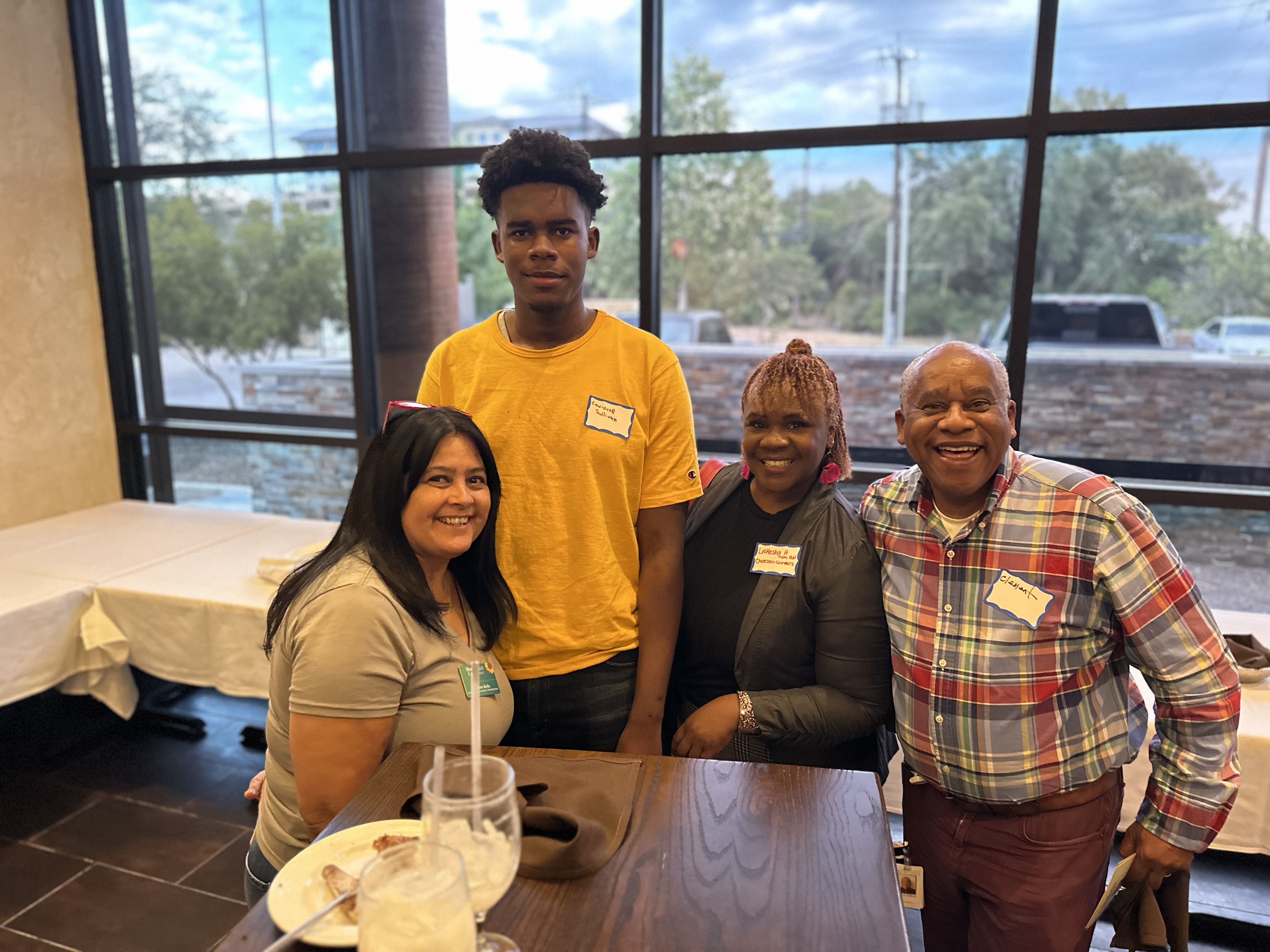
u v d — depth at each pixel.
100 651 2.66
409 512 1.29
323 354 3.54
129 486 3.88
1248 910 2.10
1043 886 1.31
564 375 1.49
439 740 1.31
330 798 1.21
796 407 1.43
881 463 3.01
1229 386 2.64
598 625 1.52
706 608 1.55
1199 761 1.25
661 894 0.94
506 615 1.46
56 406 3.56
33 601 2.52
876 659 1.42
